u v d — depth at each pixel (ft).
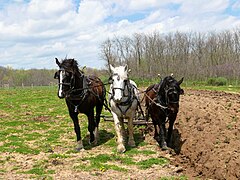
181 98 68.33
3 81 252.42
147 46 183.62
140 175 25.63
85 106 33.27
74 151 33.55
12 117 60.95
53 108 74.69
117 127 32.73
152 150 32.89
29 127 49.34
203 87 135.23
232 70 163.63
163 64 176.86
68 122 53.21
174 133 37.17
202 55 184.03
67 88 31.24
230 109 46.60
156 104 31.37
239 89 119.03
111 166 27.89
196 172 25.62
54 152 34.09
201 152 28.35
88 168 27.61
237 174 22.34
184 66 173.27
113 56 185.06
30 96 111.65
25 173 27.04
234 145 27.91
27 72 275.18
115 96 30.53
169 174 25.64
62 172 26.94
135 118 39.55
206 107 48.93
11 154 33.60
